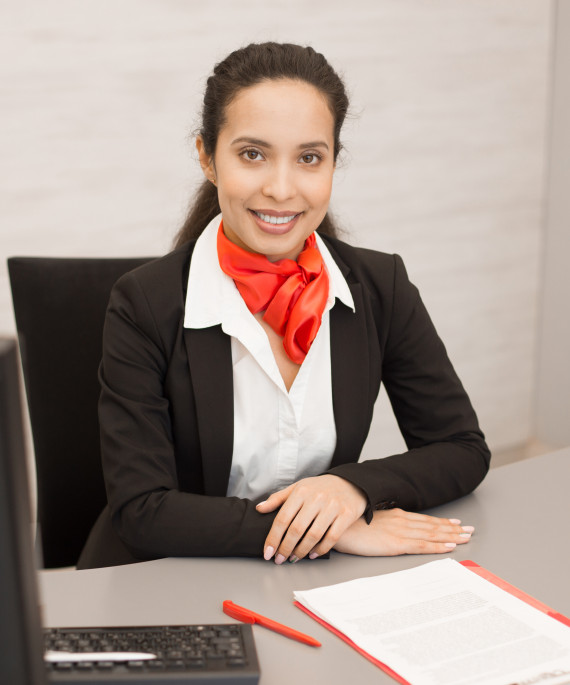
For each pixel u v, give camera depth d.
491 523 1.15
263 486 1.29
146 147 2.37
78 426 1.49
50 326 1.46
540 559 1.04
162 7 2.30
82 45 2.22
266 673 0.81
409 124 2.72
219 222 1.31
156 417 1.21
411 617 0.90
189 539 1.07
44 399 1.47
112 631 0.81
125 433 1.19
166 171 2.41
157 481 1.14
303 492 1.09
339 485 1.11
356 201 2.69
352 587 0.96
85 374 1.48
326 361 1.29
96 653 0.77
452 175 2.85
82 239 2.35
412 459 1.22
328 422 1.28
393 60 2.64
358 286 1.33
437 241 2.88
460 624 0.88
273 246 1.19
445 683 0.78
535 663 0.81
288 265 1.24
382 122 2.67
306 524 1.05
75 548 1.53
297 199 1.16
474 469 1.25
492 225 2.98
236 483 1.29
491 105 2.86
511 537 1.10
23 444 0.50
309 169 1.16
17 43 2.15
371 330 1.34
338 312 1.31
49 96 2.22
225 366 1.24
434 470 1.21
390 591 0.95
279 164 1.13
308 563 1.05
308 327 1.22
